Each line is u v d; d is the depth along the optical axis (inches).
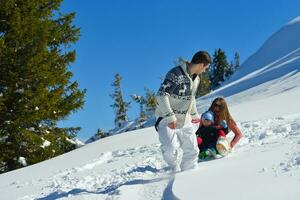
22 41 869.2
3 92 860.6
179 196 182.5
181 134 239.5
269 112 533.3
